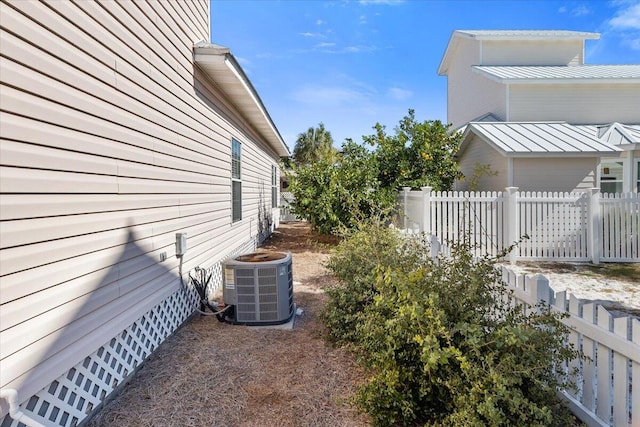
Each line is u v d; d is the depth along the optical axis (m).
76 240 2.34
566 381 2.31
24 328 1.91
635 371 1.95
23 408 1.91
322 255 8.79
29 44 1.97
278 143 11.91
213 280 5.38
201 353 3.47
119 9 2.87
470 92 14.80
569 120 11.72
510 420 1.97
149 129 3.38
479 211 7.54
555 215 7.43
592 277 6.22
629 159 9.84
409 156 10.83
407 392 2.33
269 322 4.17
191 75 4.53
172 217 3.91
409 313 2.25
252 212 8.95
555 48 14.02
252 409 2.59
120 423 2.43
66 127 2.25
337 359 3.35
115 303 2.79
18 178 1.89
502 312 2.65
